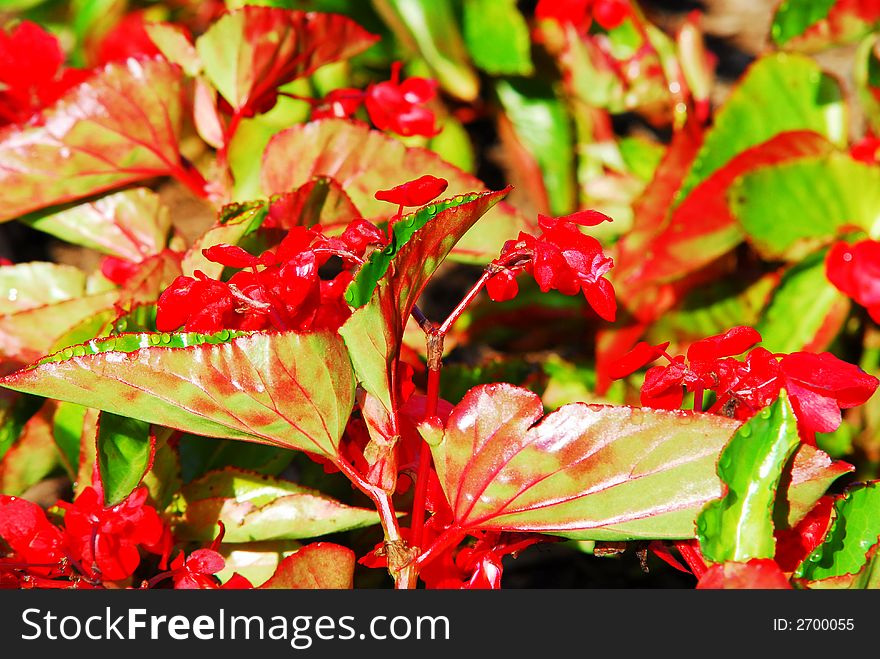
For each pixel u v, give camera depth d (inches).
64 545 37.6
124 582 38.6
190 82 41.8
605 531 36.6
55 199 41.4
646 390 36.9
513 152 64.6
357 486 37.1
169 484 39.1
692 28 51.0
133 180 41.8
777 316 46.3
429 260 36.4
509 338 56.4
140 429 37.8
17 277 42.1
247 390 36.4
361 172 41.2
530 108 63.9
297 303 36.8
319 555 36.9
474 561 37.9
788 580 36.6
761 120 47.7
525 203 73.0
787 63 47.4
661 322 49.6
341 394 36.6
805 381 36.4
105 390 36.4
